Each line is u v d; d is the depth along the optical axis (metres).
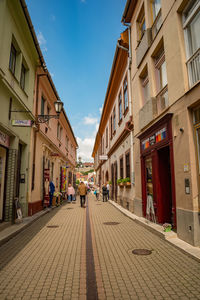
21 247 5.86
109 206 16.20
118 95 16.11
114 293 3.36
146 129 8.91
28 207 10.58
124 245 5.96
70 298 3.23
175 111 6.62
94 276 4.00
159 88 8.60
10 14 8.26
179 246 5.43
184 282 3.68
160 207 7.98
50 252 5.43
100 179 32.84
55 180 17.62
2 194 8.23
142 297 3.23
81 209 14.41
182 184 6.09
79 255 5.18
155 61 8.88
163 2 7.58
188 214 5.70
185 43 6.43
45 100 14.66
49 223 9.38
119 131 15.55
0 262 4.75
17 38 9.09
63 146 22.08
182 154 6.14
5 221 8.22
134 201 10.98
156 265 4.46
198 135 5.71
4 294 3.36
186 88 6.13
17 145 9.05
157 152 8.23
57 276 4.02
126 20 11.94
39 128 12.14
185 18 6.53
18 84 9.27
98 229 8.11
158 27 8.52
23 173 10.48
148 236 6.89
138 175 10.41
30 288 3.56
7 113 8.05
